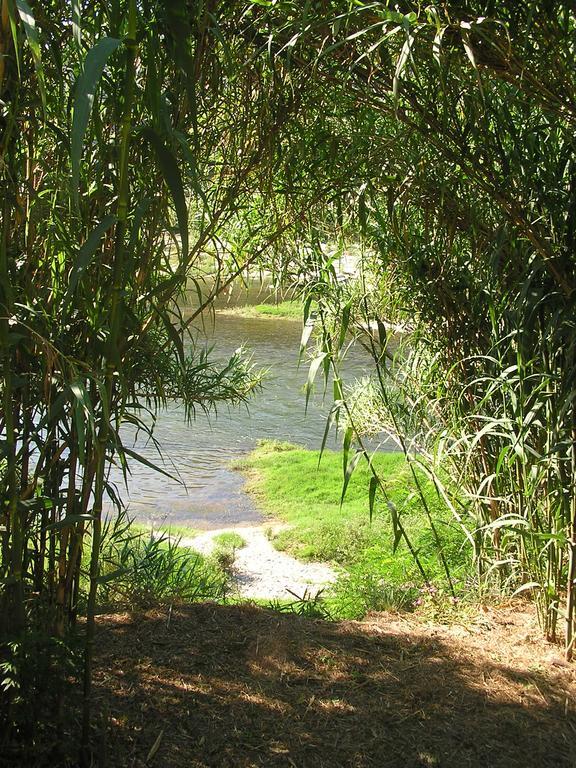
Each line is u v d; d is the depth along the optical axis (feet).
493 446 9.89
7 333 4.78
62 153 5.96
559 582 9.02
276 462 32.65
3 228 5.01
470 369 9.96
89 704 5.97
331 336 8.68
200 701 7.29
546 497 8.77
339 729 7.07
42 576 6.81
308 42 6.98
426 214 8.94
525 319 7.98
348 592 13.30
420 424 11.10
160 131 5.43
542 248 7.80
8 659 5.21
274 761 6.53
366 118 7.78
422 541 14.89
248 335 51.08
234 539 24.02
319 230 8.43
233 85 7.22
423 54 6.74
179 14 4.77
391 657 8.46
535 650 8.87
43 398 5.98
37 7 5.16
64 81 5.83
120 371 5.90
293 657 8.24
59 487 6.95
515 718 7.43
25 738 5.57
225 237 8.78
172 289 6.36
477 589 10.66
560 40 6.82
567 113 7.00
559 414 7.90
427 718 7.32
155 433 37.06
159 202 6.04
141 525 25.09
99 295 6.01
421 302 9.95
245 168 7.54
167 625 8.78
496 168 8.29
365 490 28.48
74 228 5.85
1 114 5.01
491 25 6.40
